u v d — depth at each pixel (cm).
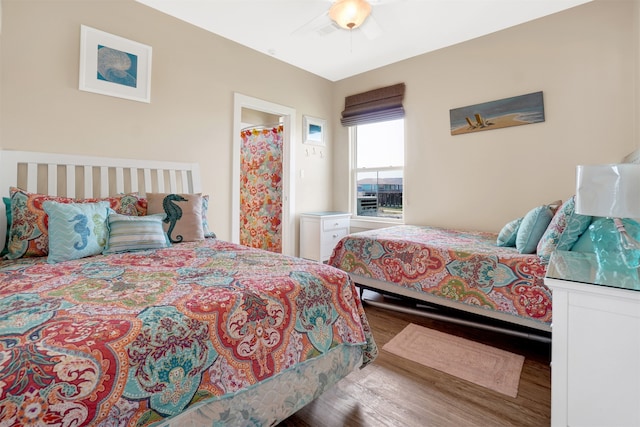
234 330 107
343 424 135
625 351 94
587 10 273
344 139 462
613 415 96
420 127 382
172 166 291
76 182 242
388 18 297
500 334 222
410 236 284
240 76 351
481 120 333
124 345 84
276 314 120
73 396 73
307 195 440
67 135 237
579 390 102
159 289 120
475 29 318
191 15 293
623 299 93
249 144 475
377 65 412
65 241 172
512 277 195
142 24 275
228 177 341
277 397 117
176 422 90
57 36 231
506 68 317
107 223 196
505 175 321
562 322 104
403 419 138
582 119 277
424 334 223
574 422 103
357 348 152
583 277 106
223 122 336
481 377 169
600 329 97
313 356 128
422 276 235
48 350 76
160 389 88
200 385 96
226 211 340
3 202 201
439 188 368
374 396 154
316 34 326
